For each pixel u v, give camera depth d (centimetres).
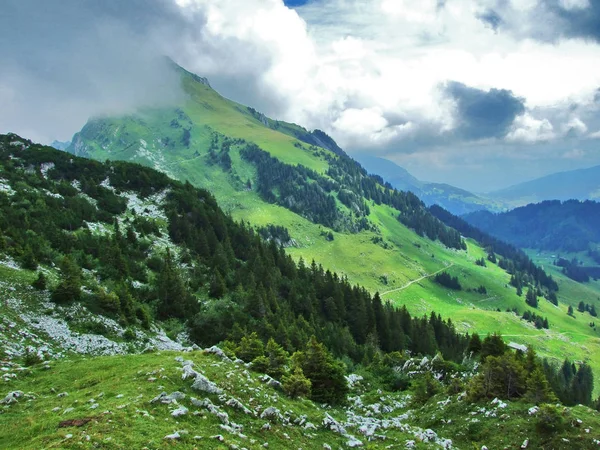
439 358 8594
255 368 5341
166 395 3403
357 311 14638
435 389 6844
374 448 3909
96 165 16438
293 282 15150
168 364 4231
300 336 10606
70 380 4225
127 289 9006
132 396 3388
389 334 14288
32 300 6931
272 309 12344
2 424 3073
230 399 3716
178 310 9988
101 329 7044
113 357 5050
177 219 14825
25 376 4434
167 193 16650
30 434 2800
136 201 15600
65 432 2719
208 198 18438
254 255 15475
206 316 9938
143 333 7919
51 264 8844
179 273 11875
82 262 9756
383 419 5644
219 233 16075
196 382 3788
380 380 8338
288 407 4188
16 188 12694
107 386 3719
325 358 5856
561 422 4506
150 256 12312
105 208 14038
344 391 5866
